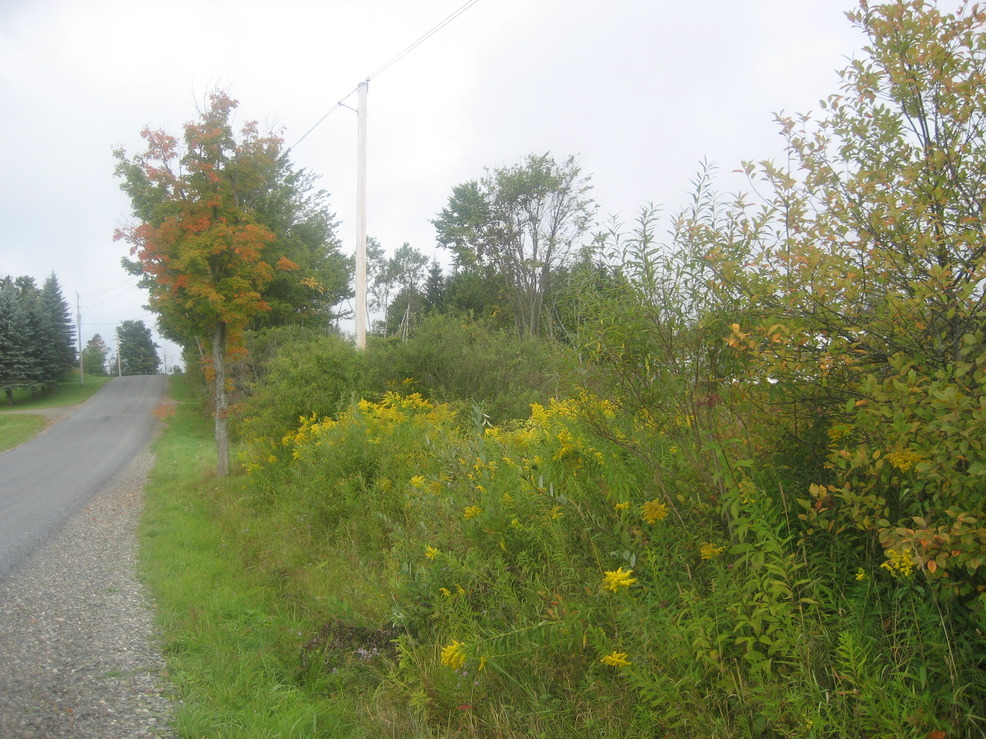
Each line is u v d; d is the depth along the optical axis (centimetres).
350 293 4181
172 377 6731
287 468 1028
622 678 348
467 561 469
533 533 450
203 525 961
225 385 1467
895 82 353
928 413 271
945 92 345
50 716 395
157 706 418
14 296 5750
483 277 3048
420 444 788
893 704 263
